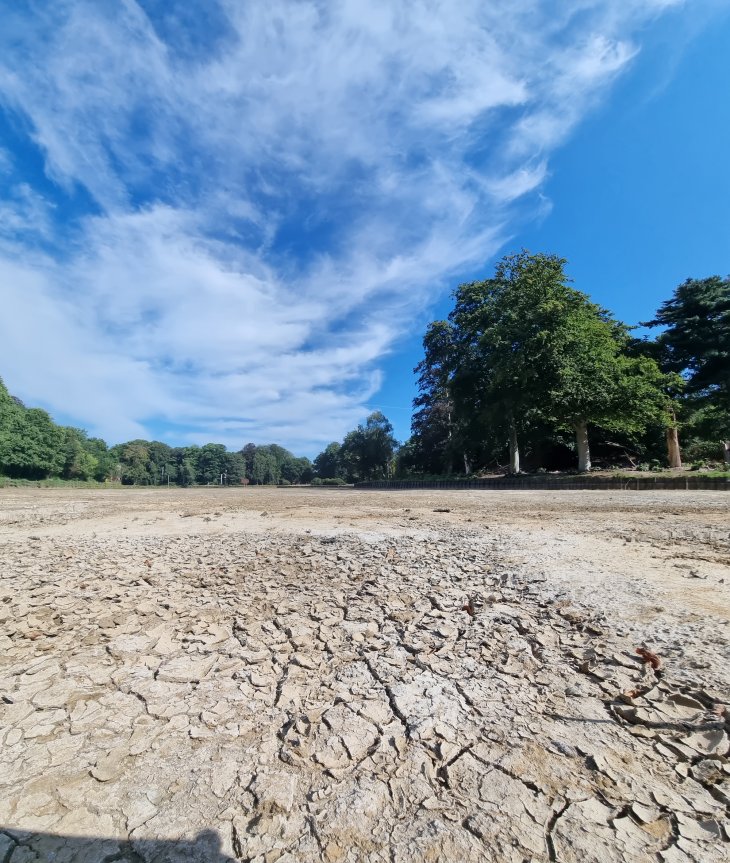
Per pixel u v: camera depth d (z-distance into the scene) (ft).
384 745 7.80
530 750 7.59
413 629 13.10
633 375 93.91
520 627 12.85
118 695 9.68
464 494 74.84
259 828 6.08
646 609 13.71
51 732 8.36
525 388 91.71
